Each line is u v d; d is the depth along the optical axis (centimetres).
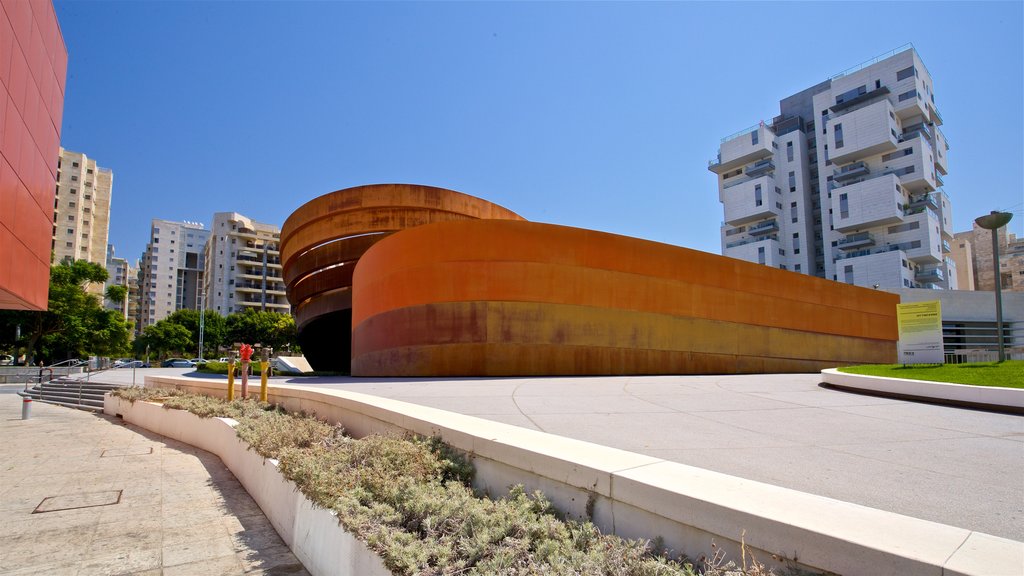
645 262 2183
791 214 7738
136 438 1340
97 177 10025
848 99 7219
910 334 1714
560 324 1969
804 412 940
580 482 386
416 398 1102
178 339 7594
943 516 400
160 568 526
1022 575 204
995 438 711
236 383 1700
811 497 311
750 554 277
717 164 8400
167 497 779
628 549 311
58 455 1099
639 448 630
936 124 7612
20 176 1698
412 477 484
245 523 658
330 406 916
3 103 1500
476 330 1916
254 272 10750
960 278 9350
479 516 376
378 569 365
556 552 319
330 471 527
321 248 2795
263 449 729
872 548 234
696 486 329
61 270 4812
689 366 2233
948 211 7431
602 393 1227
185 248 13412
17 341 4822
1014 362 1527
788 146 7881
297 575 505
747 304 2481
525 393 1215
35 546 586
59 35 2102
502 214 2983
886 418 877
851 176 7031
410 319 2002
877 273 6569
